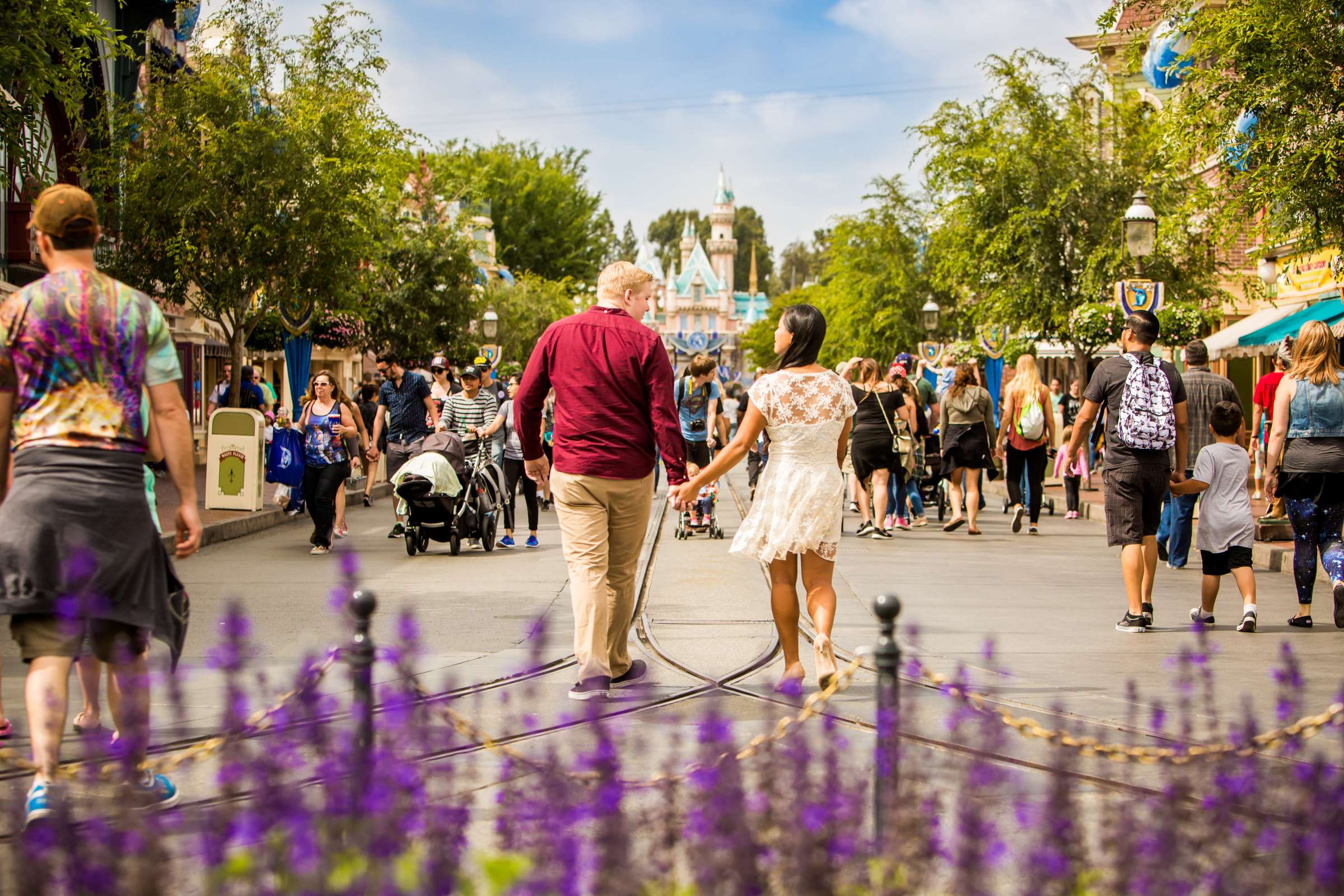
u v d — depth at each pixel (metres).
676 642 8.18
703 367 15.16
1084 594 10.45
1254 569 12.43
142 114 22.16
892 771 3.44
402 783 2.98
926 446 18.64
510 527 14.88
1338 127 13.99
